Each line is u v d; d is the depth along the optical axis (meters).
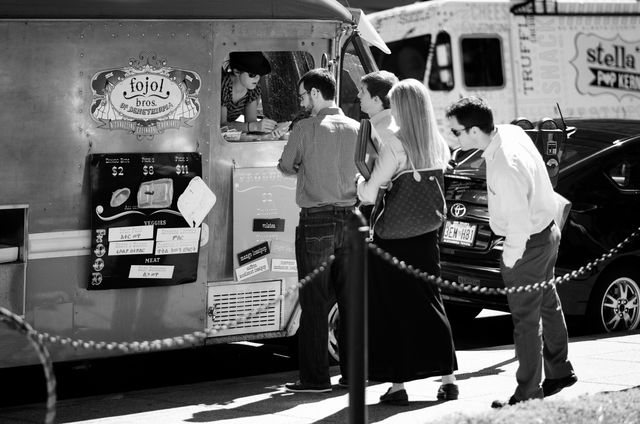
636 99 19.88
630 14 19.80
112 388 9.38
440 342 8.18
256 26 9.11
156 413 8.24
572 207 10.95
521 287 7.69
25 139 8.32
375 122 8.46
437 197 8.12
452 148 18.53
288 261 9.38
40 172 8.38
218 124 9.03
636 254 11.13
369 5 23.97
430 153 8.11
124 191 8.63
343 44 9.67
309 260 8.62
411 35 19.05
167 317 8.91
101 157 8.55
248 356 10.67
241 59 9.17
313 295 8.66
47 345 8.45
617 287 11.22
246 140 9.16
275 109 9.56
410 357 8.10
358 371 6.08
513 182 7.52
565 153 11.34
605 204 11.09
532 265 7.73
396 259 7.78
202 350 10.95
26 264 8.35
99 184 8.54
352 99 10.92
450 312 12.59
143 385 9.47
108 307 8.68
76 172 8.50
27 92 8.30
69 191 8.49
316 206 8.58
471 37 18.70
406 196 8.05
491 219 7.79
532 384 7.80
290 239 9.37
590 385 8.72
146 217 8.73
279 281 9.36
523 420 6.26
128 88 8.66
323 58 9.48
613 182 11.23
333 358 9.77
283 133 9.31
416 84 8.09
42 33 8.33
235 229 9.13
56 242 8.45
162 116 8.80
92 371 10.02
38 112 8.35
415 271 7.52
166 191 8.80
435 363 8.16
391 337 8.11
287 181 9.32
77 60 8.46
